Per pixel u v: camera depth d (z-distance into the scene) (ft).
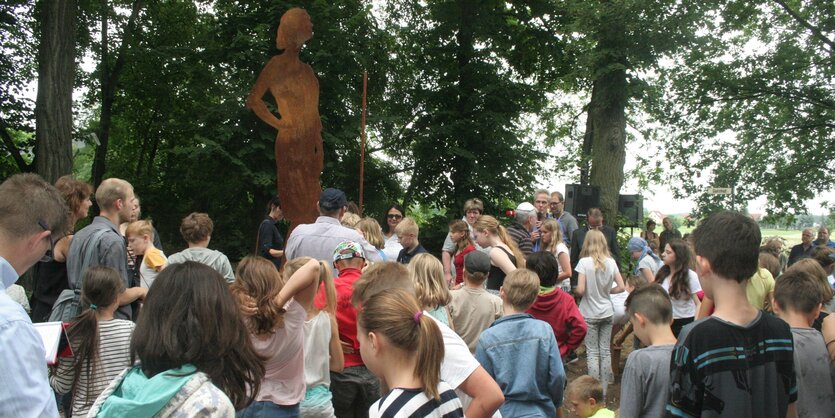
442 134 60.54
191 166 59.31
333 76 58.54
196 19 73.72
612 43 46.39
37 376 5.40
